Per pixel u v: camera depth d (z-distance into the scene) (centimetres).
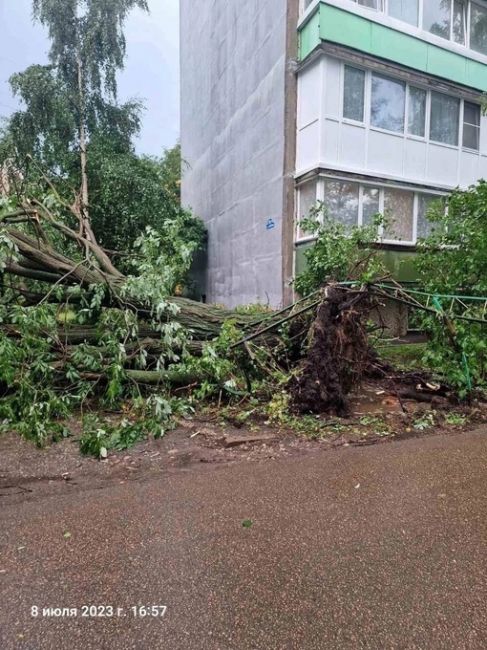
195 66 1692
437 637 148
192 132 1778
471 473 283
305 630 151
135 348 438
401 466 295
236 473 284
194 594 170
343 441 346
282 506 239
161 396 375
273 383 459
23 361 356
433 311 440
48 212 499
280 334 505
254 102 1116
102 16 1301
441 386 476
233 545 202
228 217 1339
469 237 576
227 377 441
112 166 1190
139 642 147
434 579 178
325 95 882
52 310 405
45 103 1241
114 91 1362
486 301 462
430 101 1024
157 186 1255
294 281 782
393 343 783
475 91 1066
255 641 147
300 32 931
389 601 165
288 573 182
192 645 145
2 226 408
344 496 251
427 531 214
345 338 424
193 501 245
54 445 335
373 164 952
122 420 351
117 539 207
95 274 439
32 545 202
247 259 1187
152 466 297
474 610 161
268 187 1045
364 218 955
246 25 1153
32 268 427
